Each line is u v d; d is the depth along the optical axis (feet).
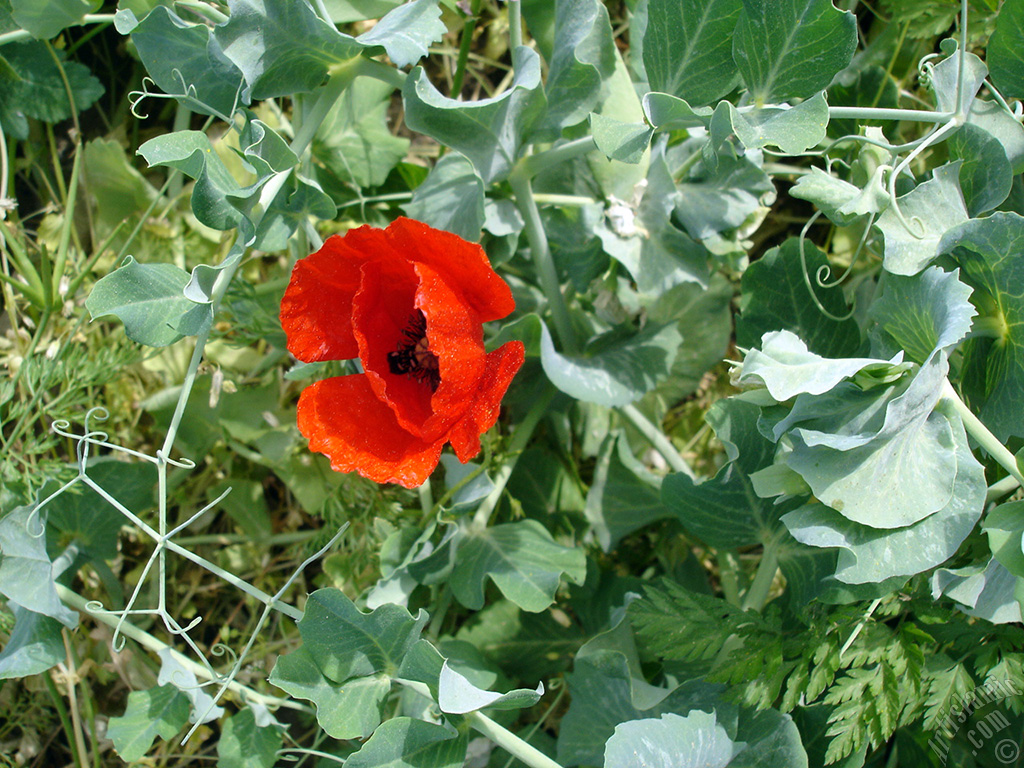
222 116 1.20
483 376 1.14
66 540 1.42
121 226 1.49
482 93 1.78
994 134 1.18
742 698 1.20
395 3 1.24
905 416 1.02
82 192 1.63
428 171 1.54
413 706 1.27
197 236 1.61
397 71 1.19
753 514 1.28
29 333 1.56
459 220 1.25
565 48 1.20
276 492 1.72
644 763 1.12
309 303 1.15
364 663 1.17
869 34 1.65
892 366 1.03
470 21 1.48
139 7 1.21
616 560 1.61
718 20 1.14
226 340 1.51
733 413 1.23
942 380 1.03
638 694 1.26
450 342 1.08
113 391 1.60
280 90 1.15
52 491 1.34
